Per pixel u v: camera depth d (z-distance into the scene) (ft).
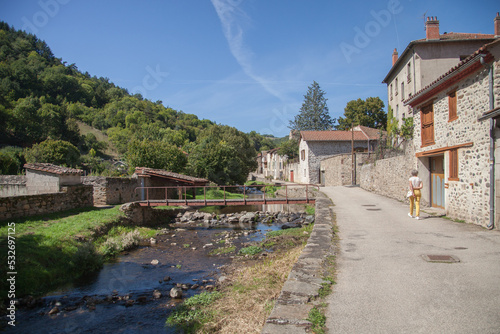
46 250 30.14
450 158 35.68
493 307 12.42
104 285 27.35
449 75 33.40
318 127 194.08
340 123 185.06
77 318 20.83
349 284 15.57
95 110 275.59
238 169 135.95
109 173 120.67
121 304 23.11
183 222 66.95
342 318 11.96
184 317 19.71
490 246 22.06
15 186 54.13
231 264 32.78
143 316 20.94
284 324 11.52
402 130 83.20
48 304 23.11
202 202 63.00
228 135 186.09
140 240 45.37
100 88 314.14
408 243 23.77
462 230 27.96
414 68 77.66
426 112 42.50
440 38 77.87
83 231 38.60
